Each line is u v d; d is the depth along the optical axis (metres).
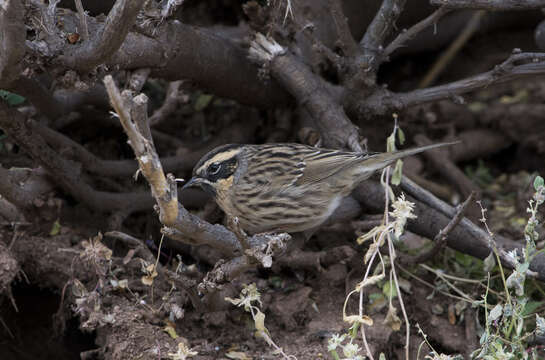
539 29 11.30
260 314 8.33
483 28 15.39
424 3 13.04
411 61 15.64
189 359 8.73
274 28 10.73
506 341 8.37
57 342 10.01
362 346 9.05
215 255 10.95
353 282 10.25
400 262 10.12
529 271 8.63
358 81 10.53
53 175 10.41
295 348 9.12
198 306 9.28
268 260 7.46
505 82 10.41
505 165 14.62
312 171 9.71
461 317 9.85
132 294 9.53
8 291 9.73
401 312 9.88
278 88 11.92
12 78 7.93
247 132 13.22
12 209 10.45
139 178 12.52
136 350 8.77
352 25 12.88
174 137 13.99
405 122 14.34
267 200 9.74
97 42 7.67
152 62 9.37
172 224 7.43
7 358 9.83
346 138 10.56
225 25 15.36
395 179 9.59
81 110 12.52
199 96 14.00
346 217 10.52
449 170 13.20
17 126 9.55
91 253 9.37
